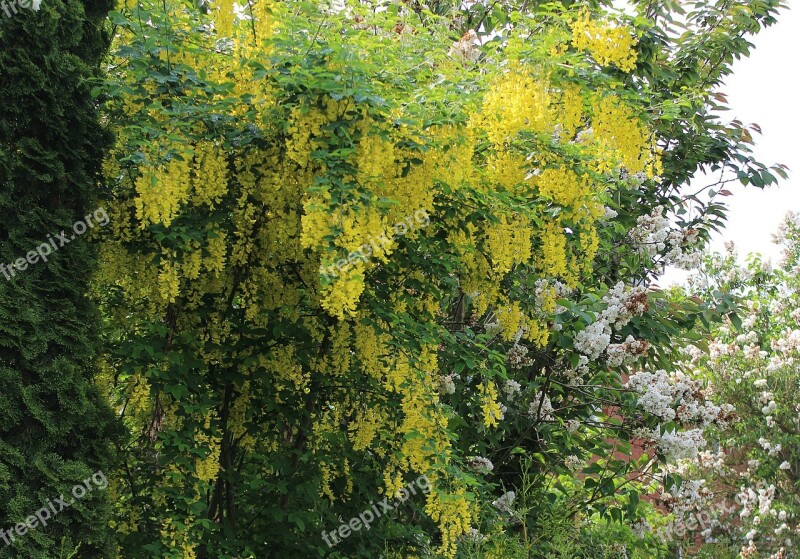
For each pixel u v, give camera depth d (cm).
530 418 676
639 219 733
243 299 503
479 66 508
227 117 423
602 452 668
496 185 498
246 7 418
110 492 422
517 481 699
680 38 805
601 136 487
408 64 473
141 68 413
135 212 446
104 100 425
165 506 454
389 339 473
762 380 992
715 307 707
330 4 442
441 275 515
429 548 537
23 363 378
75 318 394
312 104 404
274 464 491
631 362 668
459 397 618
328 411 535
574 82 477
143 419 490
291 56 404
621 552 620
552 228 519
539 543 550
